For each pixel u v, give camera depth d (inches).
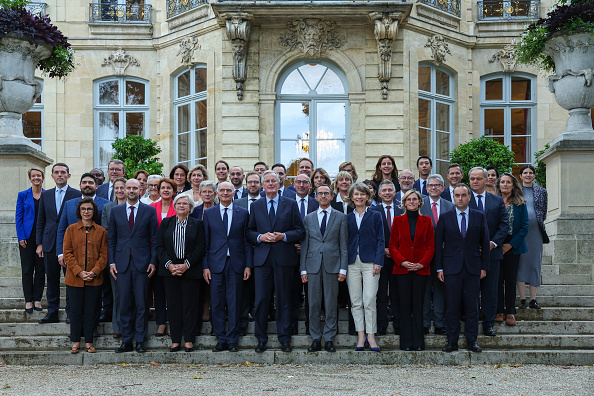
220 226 331.0
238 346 333.4
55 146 688.4
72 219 338.6
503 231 330.6
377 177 388.2
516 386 263.9
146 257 330.3
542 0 688.4
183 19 663.8
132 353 322.0
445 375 287.4
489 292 330.3
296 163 637.3
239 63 621.3
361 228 329.7
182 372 296.0
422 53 644.1
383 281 334.0
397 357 317.4
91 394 250.5
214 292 327.0
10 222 405.4
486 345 327.0
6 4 412.2
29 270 353.7
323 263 326.6
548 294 372.8
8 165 412.5
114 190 352.2
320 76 638.5
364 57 628.1
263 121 627.8
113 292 336.8
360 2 602.2
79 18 692.1
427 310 335.9
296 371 298.0
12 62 414.9
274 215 330.0
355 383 269.6
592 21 400.8
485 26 689.6
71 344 332.2
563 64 420.5
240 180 390.0
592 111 693.9
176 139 677.3
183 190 381.7
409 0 639.1
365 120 627.2
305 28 623.2
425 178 389.7
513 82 695.7
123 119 695.7
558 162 412.8
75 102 691.4
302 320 356.2
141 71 693.3
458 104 679.1
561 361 314.3
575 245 395.5
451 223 324.5
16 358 320.5
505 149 597.9
